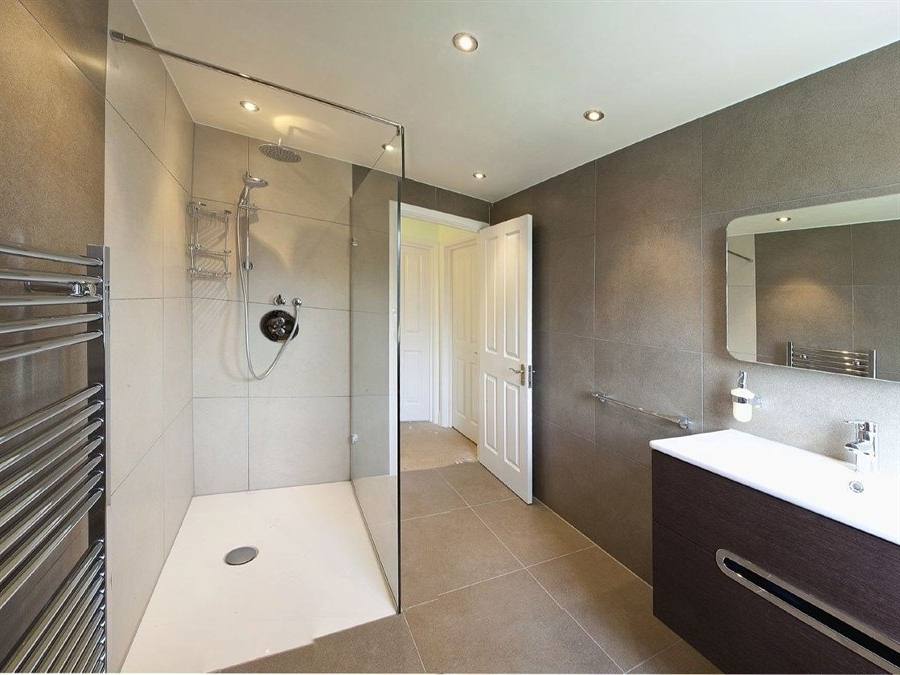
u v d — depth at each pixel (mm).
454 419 4266
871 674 868
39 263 843
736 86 1443
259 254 2426
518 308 2682
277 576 1807
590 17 1156
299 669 1358
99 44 1111
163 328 1755
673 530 1380
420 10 1165
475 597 1729
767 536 1082
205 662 1365
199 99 1897
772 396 1440
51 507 736
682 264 1722
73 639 846
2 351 595
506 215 2988
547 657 1432
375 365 2240
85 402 990
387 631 1525
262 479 2553
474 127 1884
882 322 1175
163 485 1785
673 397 1763
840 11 1063
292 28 1274
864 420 1221
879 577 864
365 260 2408
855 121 1222
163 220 1719
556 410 2486
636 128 1812
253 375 2486
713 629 1229
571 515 2359
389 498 1854
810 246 1324
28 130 803
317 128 2055
